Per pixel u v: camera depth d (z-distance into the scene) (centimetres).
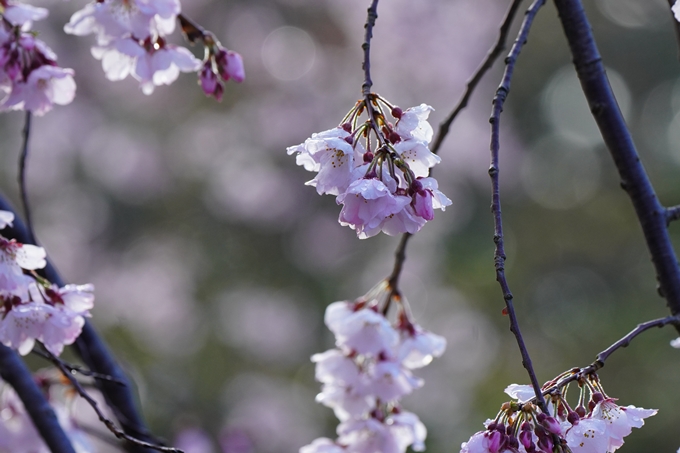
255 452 874
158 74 289
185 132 1013
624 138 255
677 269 252
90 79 983
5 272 224
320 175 178
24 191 272
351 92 1006
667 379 965
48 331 233
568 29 258
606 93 256
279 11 1021
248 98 1012
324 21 1017
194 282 992
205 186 1009
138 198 1016
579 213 1214
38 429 287
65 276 995
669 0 243
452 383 988
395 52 1009
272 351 971
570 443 177
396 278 301
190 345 968
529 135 1319
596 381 189
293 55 1012
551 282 1163
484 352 1041
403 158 185
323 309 981
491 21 1094
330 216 1001
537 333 1081
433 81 1027
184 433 838
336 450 311
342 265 1005
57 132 988
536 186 1255
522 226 1184
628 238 1180
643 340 1016
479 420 926
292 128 995
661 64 1405
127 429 308
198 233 1008
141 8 265
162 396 882
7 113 977
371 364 307
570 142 1340
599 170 1288
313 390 953
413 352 308
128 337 962
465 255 1091
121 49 273
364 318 288
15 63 264
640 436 920
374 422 305
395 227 179
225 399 911
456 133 1080
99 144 1002
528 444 163
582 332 1077
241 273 997
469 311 1070
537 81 1322
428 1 1013
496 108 192
